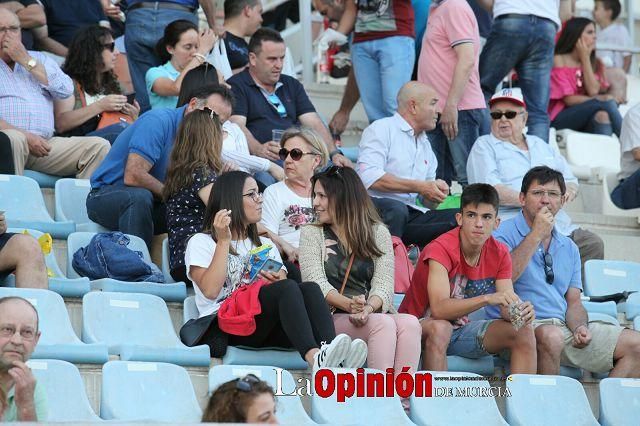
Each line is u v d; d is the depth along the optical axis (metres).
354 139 34.06
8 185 24.14
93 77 28.28
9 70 26.72
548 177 23.66
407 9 30.58
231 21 31.91
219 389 15.09
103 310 20.39
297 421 18.86
